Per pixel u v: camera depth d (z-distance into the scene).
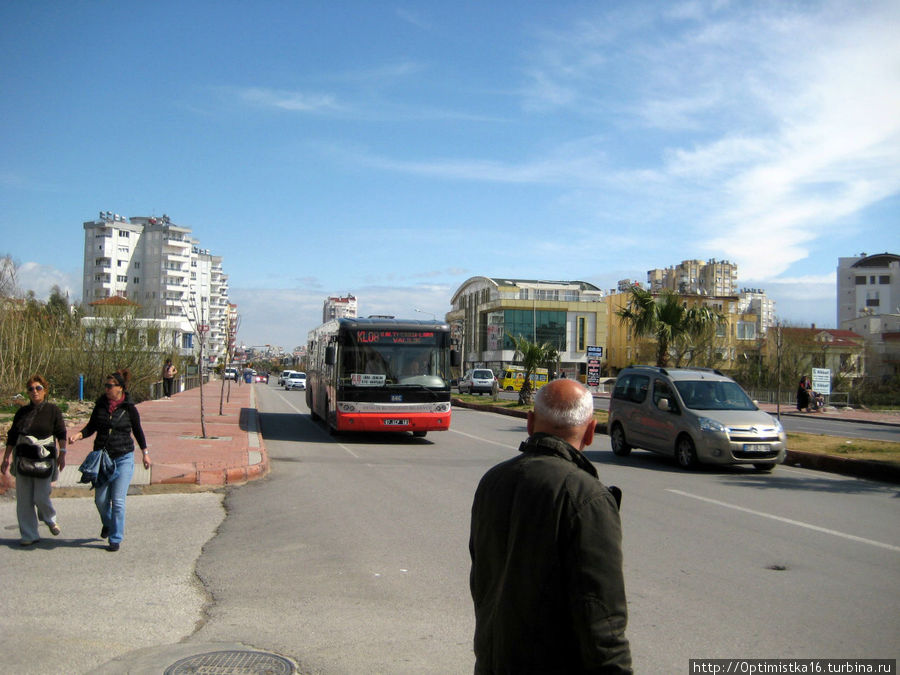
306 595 6.18
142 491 11.11
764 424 13.98
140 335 32.84
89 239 109.31
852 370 50.59
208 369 72.81
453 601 6.02
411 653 4.91
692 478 13.25
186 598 6.11
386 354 18.64
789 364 50.19
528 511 2.59
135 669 4.64
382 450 17.33
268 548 7.77
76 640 5.15
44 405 7.74
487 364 94.56
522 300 92.38
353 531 8.56
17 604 5.91
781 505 10.48
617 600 2.44
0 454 11.43
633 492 11.48
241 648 5.00
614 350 93.56
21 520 7.74
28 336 26.83
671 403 15.09
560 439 2.84
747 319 87.62
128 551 7.62
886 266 107.31
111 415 7.68
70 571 6.86
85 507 9.81
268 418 27.70
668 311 23.56
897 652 4.99
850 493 11.73
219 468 12.28
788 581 6.63
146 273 111.31
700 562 7.27
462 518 9.30
